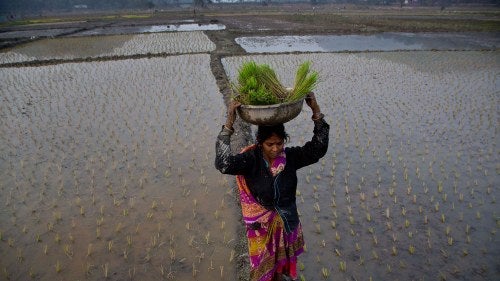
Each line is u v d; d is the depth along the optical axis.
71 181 5.34
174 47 19.44
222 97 9.51
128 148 6.46
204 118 7.95
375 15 46.22
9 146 6.62
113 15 60.16
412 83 10.87
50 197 4.93
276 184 2.48
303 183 5.20
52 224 4.32
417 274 3.45
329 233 4.09
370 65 13.73
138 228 4.21
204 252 3.79
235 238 4.00
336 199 4.79
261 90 2.32
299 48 19.39
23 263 3.69
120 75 12.34
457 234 4.03
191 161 5.93
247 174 2.51
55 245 3.96
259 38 23.92
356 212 4.48
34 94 10.16
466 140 6.64
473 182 5.17
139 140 6.79
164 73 12.51
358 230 4.13
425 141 6.62
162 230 4.18
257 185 2.49
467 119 7.70
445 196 4.73
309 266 3.57
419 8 72.44
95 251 3.85
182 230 4.17
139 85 10.87
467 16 42.16
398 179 5.28
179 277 3.46
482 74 12.05
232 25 33.34
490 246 3.83
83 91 10.34
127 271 3.54
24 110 8.71
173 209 4.59
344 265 3.54
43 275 3.52
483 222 4.25
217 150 2.43
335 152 6.18
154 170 5.64
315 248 3.84
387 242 3.92
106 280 3.44
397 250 3.79
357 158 5.96
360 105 8.74
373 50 17.56
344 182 5.21
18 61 16.16
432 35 24.81
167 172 5.52
